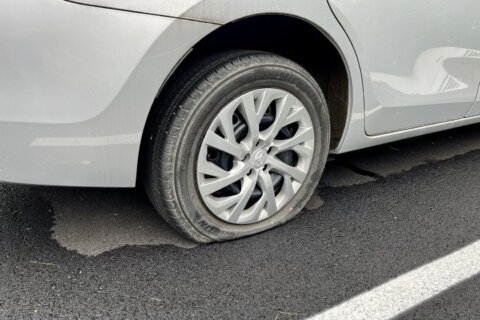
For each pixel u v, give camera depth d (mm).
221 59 1918
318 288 1996
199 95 1868
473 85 2900
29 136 1675
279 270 2086
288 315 1844
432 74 2635
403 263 2193
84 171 1804
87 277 1969
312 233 2375
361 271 2119
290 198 2332
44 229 2256
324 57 2324
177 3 1688
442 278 2111
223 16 1791
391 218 2562
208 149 2039
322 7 2023
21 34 1552
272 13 1909
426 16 2410
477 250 2322
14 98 1618
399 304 1940
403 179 3025
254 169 2137
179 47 1742
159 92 1869
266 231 2357
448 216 2617
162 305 1850
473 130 4008
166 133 1885
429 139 3750
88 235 2238
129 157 1845
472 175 3139
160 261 2094
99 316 1775
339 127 2441
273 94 2053
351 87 2297
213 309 1848
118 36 1635
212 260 2121
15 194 2523
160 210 2072
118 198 2562
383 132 2592
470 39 2699
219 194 2143
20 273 1961
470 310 1936
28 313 1766
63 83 1634
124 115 1755
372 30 2227
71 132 1706
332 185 2895
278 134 2201
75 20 1576
